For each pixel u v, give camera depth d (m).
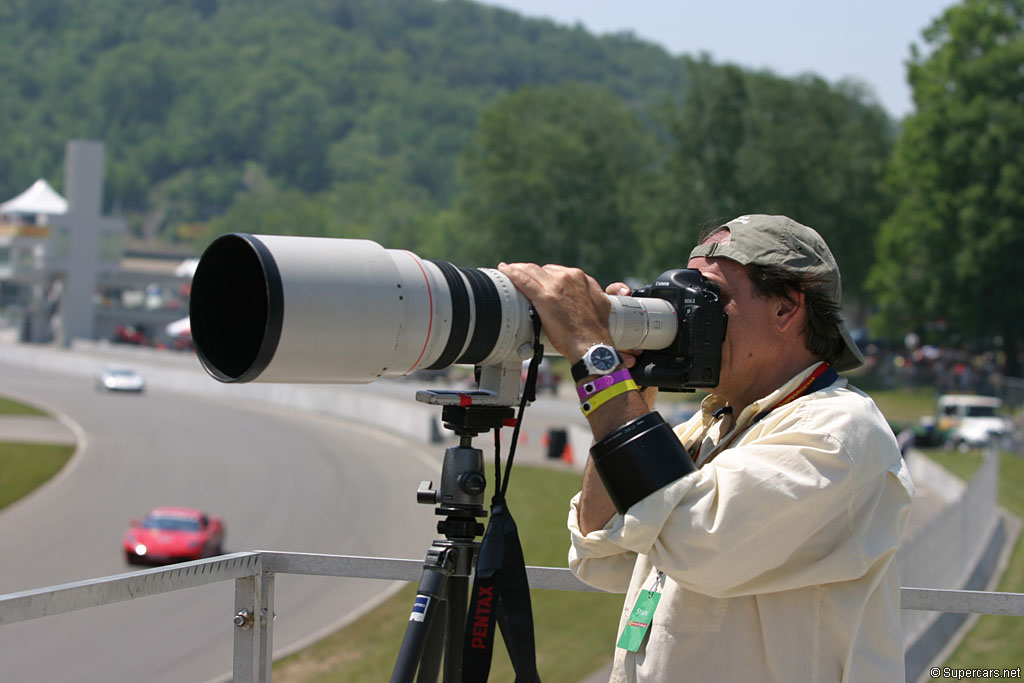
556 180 154.38
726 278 4.38
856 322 158.25
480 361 4.24
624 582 4.57
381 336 3.78
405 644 4.29
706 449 4.60
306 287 3.62
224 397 129.38
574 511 4.57
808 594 3.96
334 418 108.50
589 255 155.12
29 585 38.28
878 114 155.88
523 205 157.12
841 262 129.38
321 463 74.38
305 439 88.81
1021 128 103.69
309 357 3.69
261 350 3.61
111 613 29.50
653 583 4.35
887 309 114.88
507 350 4.18
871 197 130.88
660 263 127.06
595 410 4.05
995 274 104.94
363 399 104.06
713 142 125.94
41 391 125.38
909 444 72.00
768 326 4.33
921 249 109.38
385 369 3.91
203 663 24.52
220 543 45.84
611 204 153.75
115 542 47.41
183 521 44.25
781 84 128.62
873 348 132.88
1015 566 34.28
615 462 3.94
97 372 152.25
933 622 22.44
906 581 19.20
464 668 4.18
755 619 4.01
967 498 30.00
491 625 4.23
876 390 113.69
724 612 4.04
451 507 4.55
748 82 129.50
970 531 30.70
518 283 4.20
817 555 3.91
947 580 25.14
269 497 60.31
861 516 3.95
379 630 29.72
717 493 3.85
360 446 84.56
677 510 3.85
